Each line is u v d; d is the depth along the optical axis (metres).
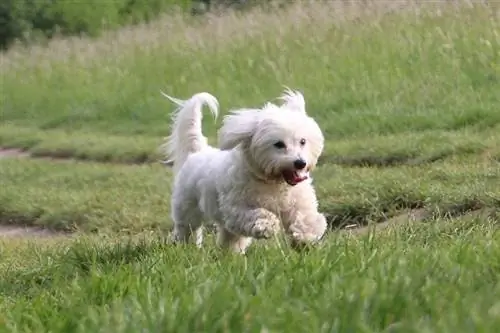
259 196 8.48
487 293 5.26
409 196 12.40
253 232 8.33
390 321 4.94
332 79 21.47
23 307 6.22
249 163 8.47
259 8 28.58
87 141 21.59
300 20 25.11
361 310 5.07
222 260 7.34
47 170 19.08
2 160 20.97
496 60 19.83
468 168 13.52
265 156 8.28
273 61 23.22
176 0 40.62
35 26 39.12
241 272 6.47
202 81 23.66
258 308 5.24
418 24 22.66
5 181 18.45
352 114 19.33
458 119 17.47
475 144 15.02
